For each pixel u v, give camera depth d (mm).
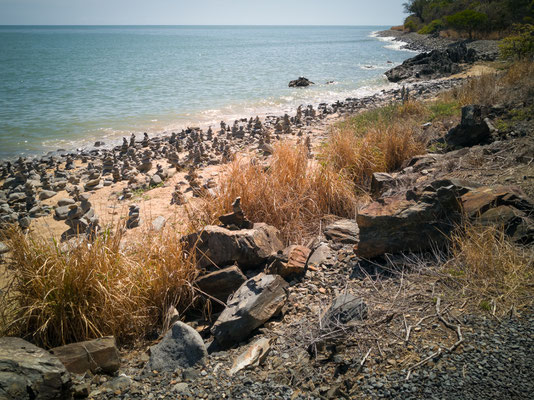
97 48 81312
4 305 4273
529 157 6410
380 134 9156
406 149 8562
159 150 12508
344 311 3633
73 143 14609
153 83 29234
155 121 17750
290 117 17234
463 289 3697
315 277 4645
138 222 7266
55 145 14398
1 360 2906
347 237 5508
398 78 29219
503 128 8539
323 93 25141
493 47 36688
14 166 11680
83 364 3508
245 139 13406
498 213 4414
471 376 2760
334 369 3090
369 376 2928
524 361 2820
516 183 5555
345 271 4660
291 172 6898
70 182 10258
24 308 4020
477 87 13703
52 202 9094
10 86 27969
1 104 21547
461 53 31250
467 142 8430
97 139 15094
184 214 7293
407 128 9367
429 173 6836
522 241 4180
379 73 34969
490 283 3729
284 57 53406
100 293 4074
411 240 4508
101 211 8086
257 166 6938
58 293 3955
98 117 18547
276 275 4281
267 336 3734
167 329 4195
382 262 4656
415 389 2719
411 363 2980
